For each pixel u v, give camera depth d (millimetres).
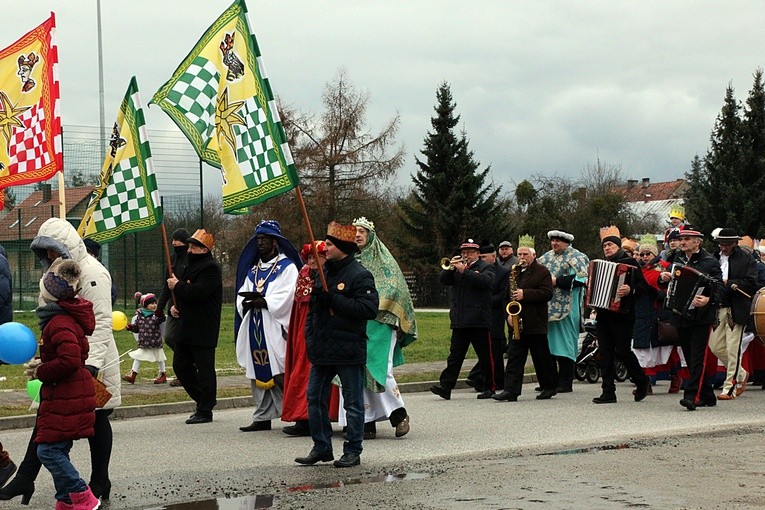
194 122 12742
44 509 8391
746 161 73000
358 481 9203
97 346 8328
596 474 9250
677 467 9609
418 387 18281
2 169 13641
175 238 16172
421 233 67938
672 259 17469
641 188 121188
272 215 56062
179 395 16109
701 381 14898
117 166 13203
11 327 7746
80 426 7723
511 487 8664
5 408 14328
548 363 16672
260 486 9070
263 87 11992
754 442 11336
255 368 12961
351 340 10016
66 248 8297
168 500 8500
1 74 13648
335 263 10078
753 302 15992
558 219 69188
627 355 15938
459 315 16531
